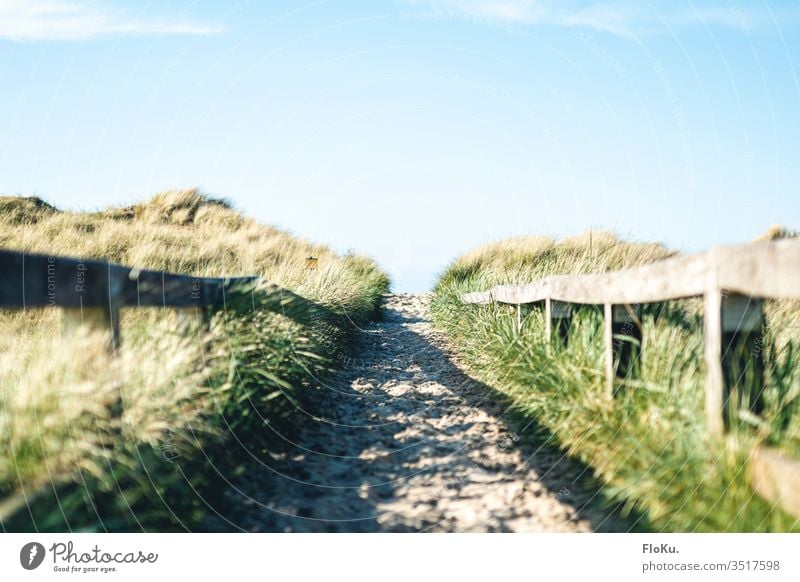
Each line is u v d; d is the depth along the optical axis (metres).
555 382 5.02
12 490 2.89
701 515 2.95
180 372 4.12
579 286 5.27
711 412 3.22
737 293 3.21
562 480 4.04
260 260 15.23
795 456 2.79
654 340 4.22
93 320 3.50
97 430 3.19
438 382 7.67
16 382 3.27
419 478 4.33
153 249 13.36
